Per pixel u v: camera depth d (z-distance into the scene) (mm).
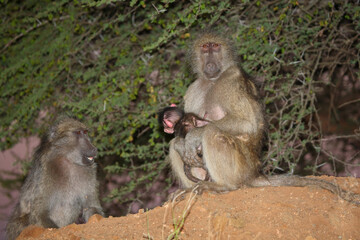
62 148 6711
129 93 8867
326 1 8766
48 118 10148
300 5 8680
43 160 6676
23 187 6973
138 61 9102
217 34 6625
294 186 5816
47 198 6566
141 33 10297
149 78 9391
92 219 5660
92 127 8859
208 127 5895
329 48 8570
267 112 8484
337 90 11750
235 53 6590
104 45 9977
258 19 9062
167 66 9211
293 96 8352
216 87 6316
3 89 10812
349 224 4738
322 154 10500
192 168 6500
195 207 5242
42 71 9812
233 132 5914
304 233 4582
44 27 10438
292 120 8336
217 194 5723
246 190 5648
